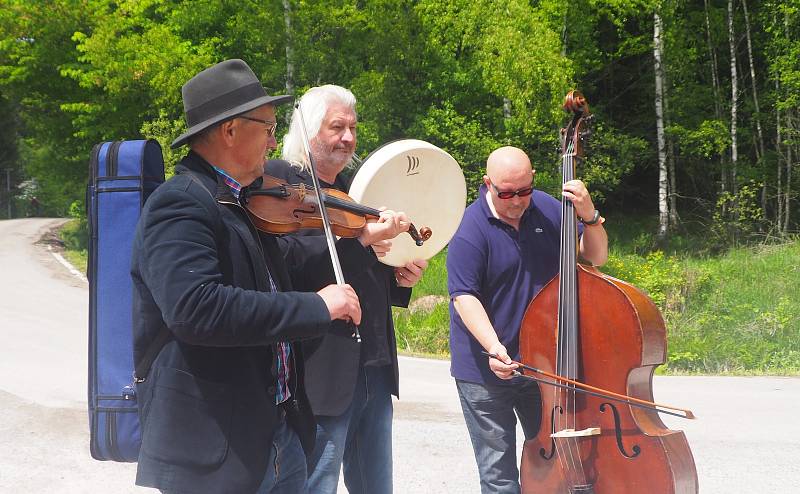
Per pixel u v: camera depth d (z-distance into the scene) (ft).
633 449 11.38
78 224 96.27
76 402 23.15
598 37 83.05
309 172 11.46
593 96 88.58
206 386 7.50
